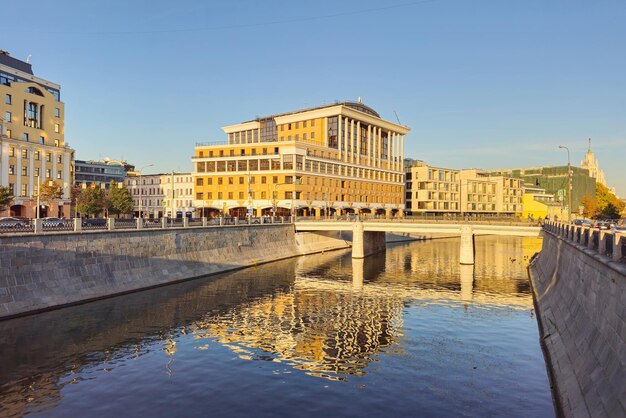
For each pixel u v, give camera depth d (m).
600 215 136.25
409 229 78.44
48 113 90.69
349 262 77.50
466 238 74.44
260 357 29.12
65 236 41.06
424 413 21.27
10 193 73.94
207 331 34.62
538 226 69.31
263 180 101.81
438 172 149.12
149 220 56.22
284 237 83.69
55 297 38.91
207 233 62.91
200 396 23.14
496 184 168.38
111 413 21.19
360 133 124.81
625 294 18.08
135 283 48.44
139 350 30.00
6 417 20.64
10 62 88.00
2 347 29.39
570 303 29.55
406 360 28.55
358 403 22.39
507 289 53.00
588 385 19.02
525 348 30.64
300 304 44.28
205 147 111.06
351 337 33.53
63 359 27.86
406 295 49.16
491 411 21.39
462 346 31.28
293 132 121.62
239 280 57.22
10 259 35.94
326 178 108.25
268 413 21.25
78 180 151.25
